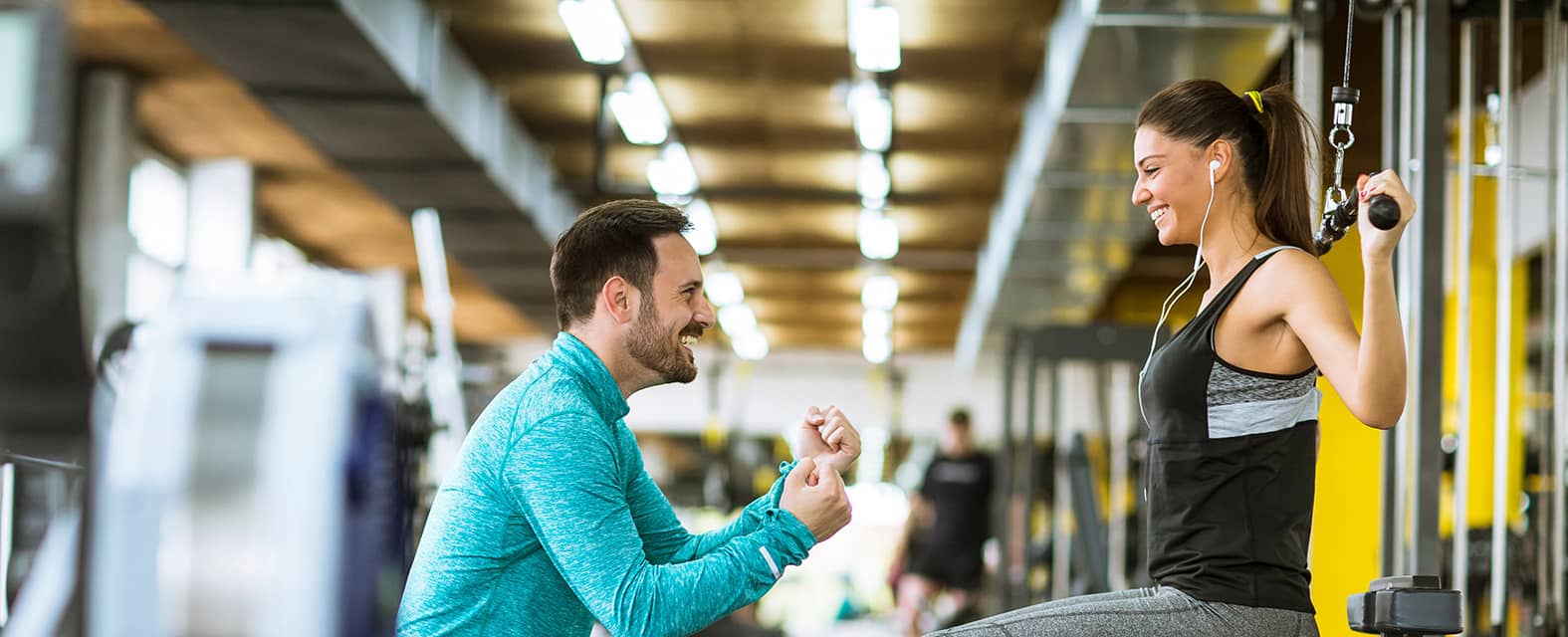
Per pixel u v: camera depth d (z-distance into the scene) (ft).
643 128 31.73
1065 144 24.95
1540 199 22.56
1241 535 5.84
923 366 67.62
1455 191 20.93
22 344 3.20
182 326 2.81
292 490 2.75
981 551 32.32
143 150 33.32
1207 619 5.80
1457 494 12.01
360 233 42.98
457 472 6.41
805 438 7.10
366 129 26.13
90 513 2.88
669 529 7.37
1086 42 18.97
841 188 38.11
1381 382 5.39
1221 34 18.30
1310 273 5.74
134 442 2.76
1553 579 12.62
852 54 26.99
